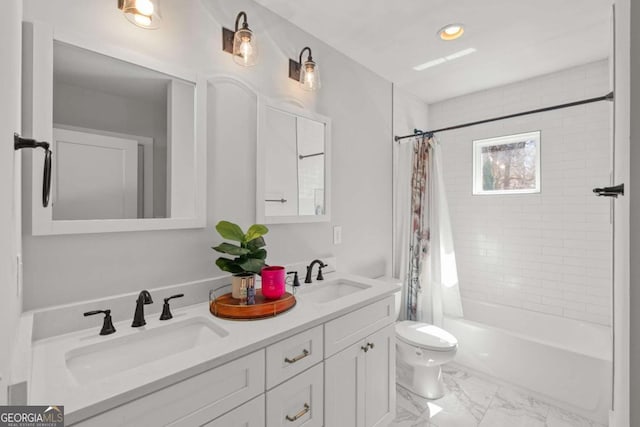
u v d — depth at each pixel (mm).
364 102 2381
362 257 2369
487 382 2203
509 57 2238
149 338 1093
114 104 1186
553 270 2502
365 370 1499
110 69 1177
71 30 1074
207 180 1447
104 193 1158
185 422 837
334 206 2131
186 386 839
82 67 1115
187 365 841
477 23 1832
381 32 1932
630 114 590
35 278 1015
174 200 1330
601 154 2273
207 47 1448
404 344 2016
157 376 788
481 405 1946
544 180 2535
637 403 585
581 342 2299
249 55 1446
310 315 1237
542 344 1976
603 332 2176
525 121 2621
